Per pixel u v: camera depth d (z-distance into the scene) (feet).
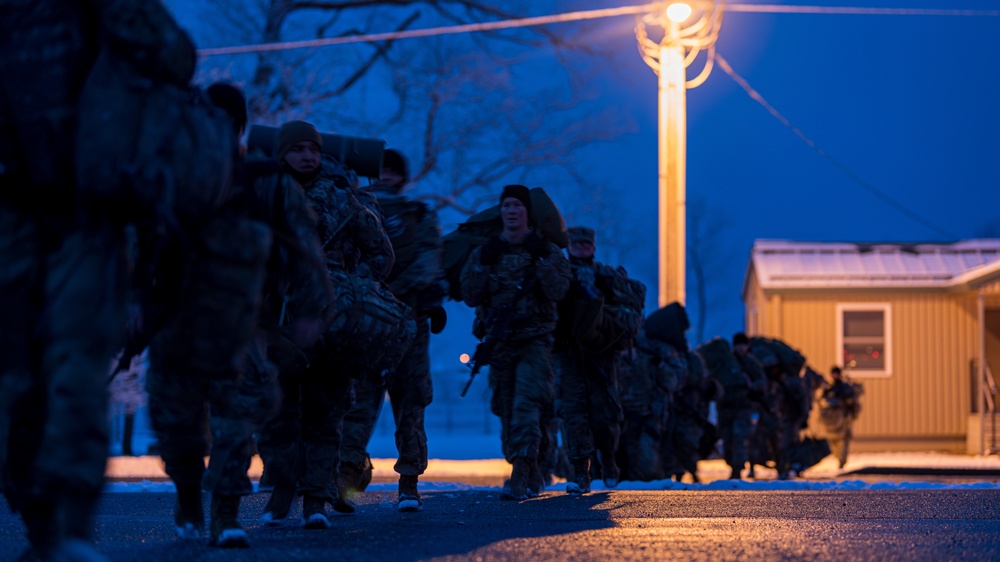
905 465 92.79
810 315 121.80
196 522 22.43
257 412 20.65
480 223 38.47
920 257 123.65
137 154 14.97
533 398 37.32
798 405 84.58
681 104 98.99
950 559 20.06
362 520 28.58
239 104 21.70
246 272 16.94
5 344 14.78
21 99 14.80
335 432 25.58
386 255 26.12
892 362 121.08
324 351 24.66
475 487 49.83
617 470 43.70
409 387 32.83
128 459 88.53
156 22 15.19
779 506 33.35
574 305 39.93
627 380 56.29
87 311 14.19
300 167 25.80
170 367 17.62
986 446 117.80
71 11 14.96
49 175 14.79
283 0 119.75
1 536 23.66
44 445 13.73
